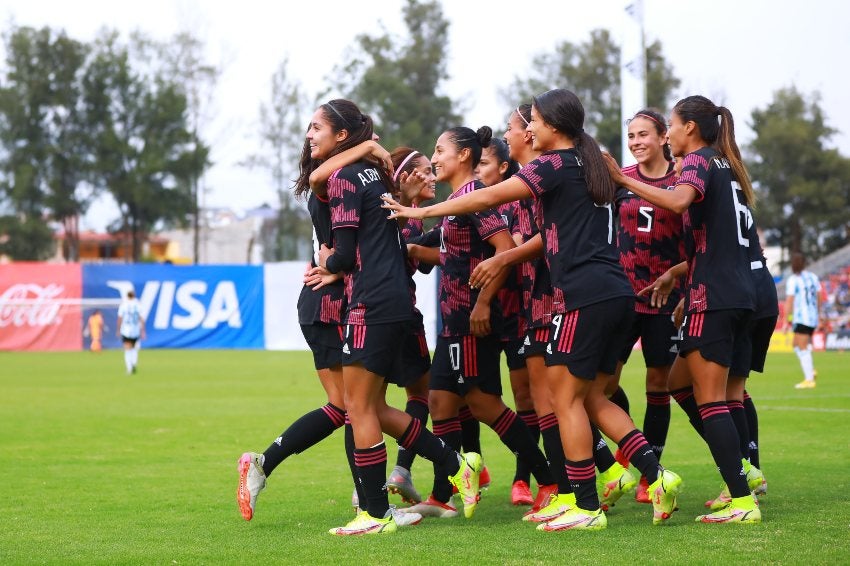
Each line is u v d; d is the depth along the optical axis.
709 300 7.82
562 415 7.70
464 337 9.02
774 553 6.49
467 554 6.73
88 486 10.48
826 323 45.22
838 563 6.20
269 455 8.23
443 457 8.41
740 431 8.60
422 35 81.38
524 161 8.83
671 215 9.33
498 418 9.10
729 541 6.93
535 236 8.32
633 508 9.01
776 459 11.69
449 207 7.53
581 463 7.66
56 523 8.37
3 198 75.25
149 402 21.00
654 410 9.77
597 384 7.95
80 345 47.25
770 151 77.06
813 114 78.75
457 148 9.32
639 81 24.53
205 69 74.69
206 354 42.84
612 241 7.76
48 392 23.72
